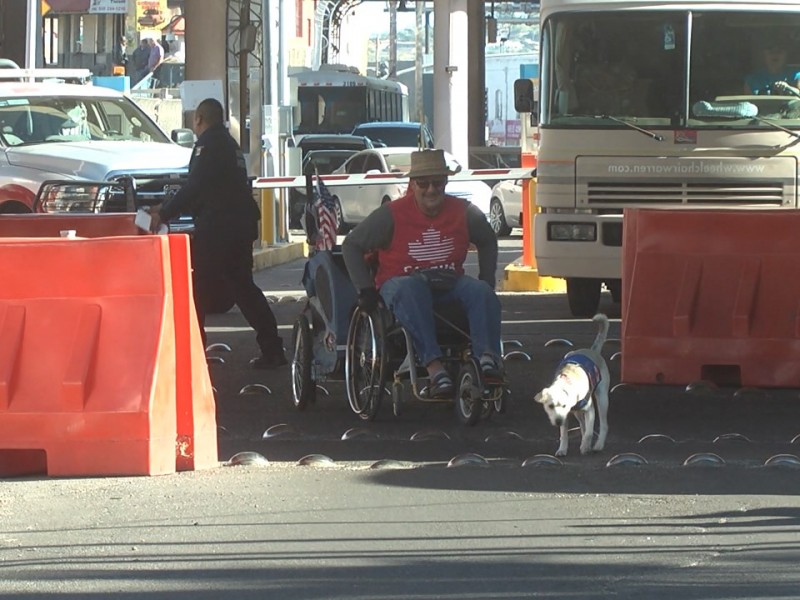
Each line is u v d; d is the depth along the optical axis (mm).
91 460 9820
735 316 12867
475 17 59875
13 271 9992
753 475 9656
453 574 7406
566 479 9586
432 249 11891
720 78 16953
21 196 20812
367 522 8492
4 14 37875
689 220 13023
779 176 16844
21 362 9914
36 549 8000
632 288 13094
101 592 7156
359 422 12094
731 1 16875
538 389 13523
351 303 12227
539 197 17594
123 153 21156
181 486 9508
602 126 17156
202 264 14656
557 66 17344
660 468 9914
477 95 60000
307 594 7094
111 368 9859
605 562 7586
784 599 6918
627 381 13062
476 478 9672
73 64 71438
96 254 9930
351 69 60625
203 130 14656
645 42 17031
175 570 7535
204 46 32281
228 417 12438
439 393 11375
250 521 8555
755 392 13039
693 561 7582
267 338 14930
